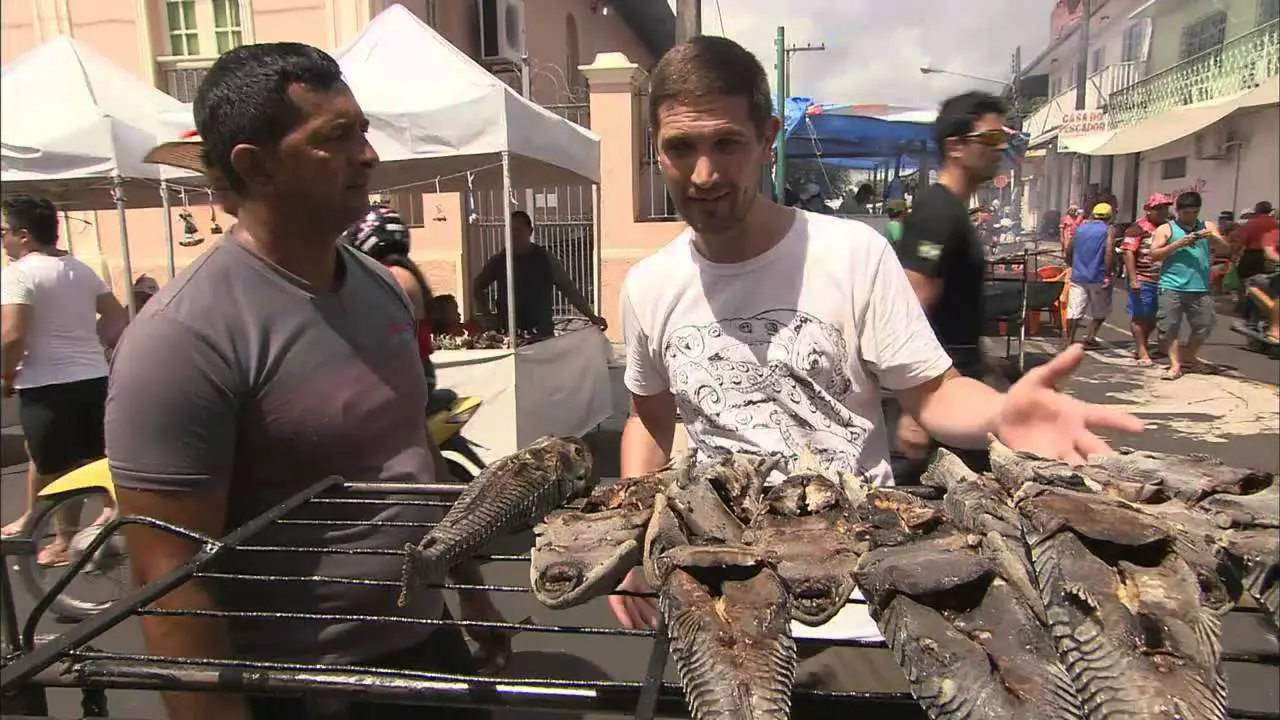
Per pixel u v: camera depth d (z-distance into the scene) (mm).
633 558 1492
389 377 1947
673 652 1193
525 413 5383
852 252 1845
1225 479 1548
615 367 8945
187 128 5289
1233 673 2885
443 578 1532
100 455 4238
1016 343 6551
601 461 6020
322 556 1819
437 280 9086
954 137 2732
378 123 5086
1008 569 1256
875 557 1285
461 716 2031
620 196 9586
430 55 5281
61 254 4102
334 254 1923
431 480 2074
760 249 1873
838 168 9453
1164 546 1287
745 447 1864
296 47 1704
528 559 1565
